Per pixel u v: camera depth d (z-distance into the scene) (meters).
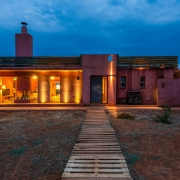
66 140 7.23
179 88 14.72
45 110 13.28
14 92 19.36
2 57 15.30
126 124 9.66
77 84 16.22
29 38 18.20
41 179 4.41
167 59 15.71
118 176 4.26
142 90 15.97
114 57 14.84
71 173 4.45
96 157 5.39
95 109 13.31
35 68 14.88
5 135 7.90
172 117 11.45
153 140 7.18
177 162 5.25
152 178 4.38
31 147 6.50
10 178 4.47
